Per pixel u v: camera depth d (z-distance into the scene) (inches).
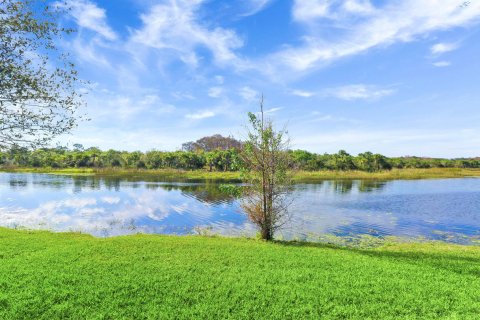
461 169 4094.5
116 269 432.1
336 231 876.6
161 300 344.2
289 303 340.2
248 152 701.3
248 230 893.2
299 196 1535.4
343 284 391.2
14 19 440.5
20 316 305.3
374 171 3528.5
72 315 310.0
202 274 419.2
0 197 1514.5
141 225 949.8
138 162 3922.2
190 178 2815.0
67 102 497.4
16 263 449.1
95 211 1174.3
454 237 825.5
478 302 343.6
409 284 394.0
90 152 4224.9
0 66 433.4
